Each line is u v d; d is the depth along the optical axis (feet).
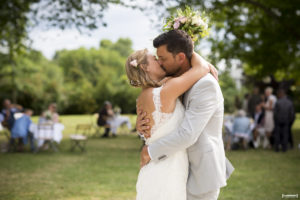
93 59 160.76
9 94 106.11
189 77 5.61
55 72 123.65
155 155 5.63
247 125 27.17
